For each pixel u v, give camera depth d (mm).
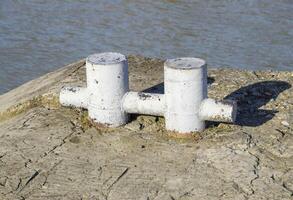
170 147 7293
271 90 8656
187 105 7281
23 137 7672
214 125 7637
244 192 6500
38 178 6867
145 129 7656
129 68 9594
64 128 7812
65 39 17328
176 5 19984
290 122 7773
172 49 16531
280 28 17828
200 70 7188
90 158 7184
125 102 7590
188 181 6703
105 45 16922
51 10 19844
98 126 7719
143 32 17828
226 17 18844
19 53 16219
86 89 7789
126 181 6754
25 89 9859
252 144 7293
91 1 20594
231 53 16109
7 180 6840
